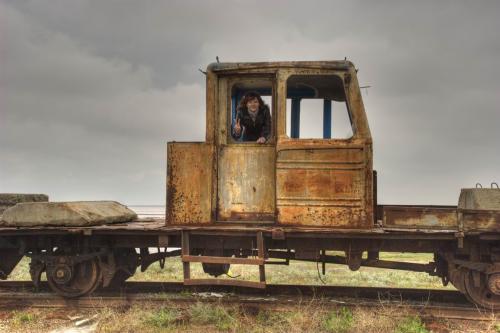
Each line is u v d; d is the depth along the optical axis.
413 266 6.65
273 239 6.34
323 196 6.33
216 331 5.75
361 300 6.76
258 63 6.60
